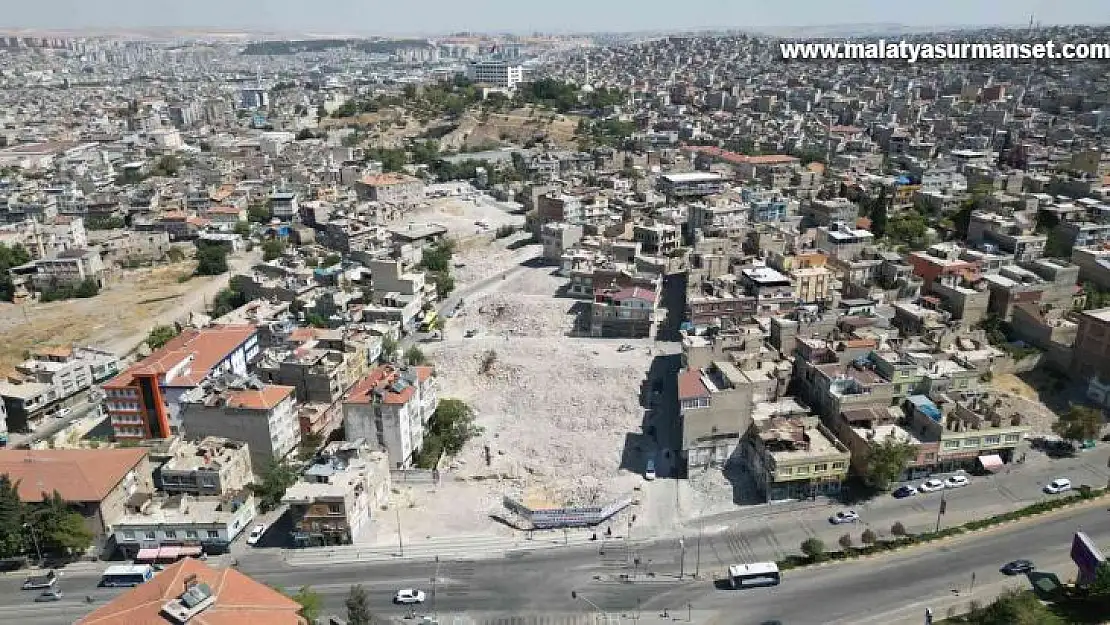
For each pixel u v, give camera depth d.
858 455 155.88
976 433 154.62
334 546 144.62
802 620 121.25
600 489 160.12
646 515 151.50
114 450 158.75
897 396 166.25
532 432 187.12
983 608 119.50
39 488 146.50
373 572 137.12
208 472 153.38
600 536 145.88
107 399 180.62
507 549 142.88
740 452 163.12
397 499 160.25
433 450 177.50
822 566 133.75
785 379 178.25
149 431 182.62
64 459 153.00
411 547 144.00
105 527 146.12
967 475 156.88
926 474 157.75
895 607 123.00
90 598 132.50
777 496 153.00
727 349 186.00
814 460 149.25
